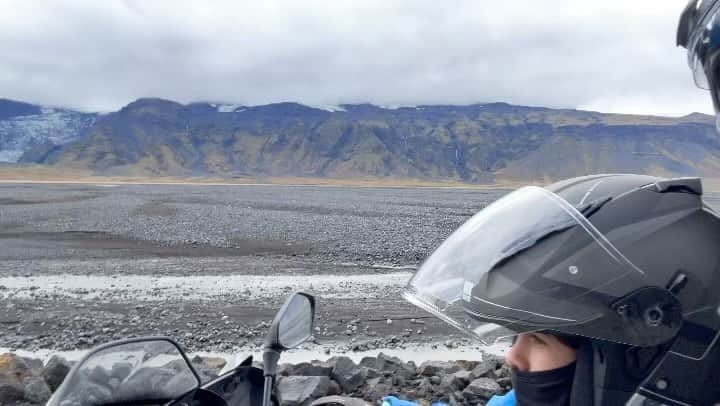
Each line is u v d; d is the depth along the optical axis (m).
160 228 32.69
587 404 1.26
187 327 9.73
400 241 26.22
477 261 1.45
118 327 9.70
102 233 29.78
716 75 1.22
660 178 1.39
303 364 5.57
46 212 47.03
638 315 1.20
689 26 1.29
